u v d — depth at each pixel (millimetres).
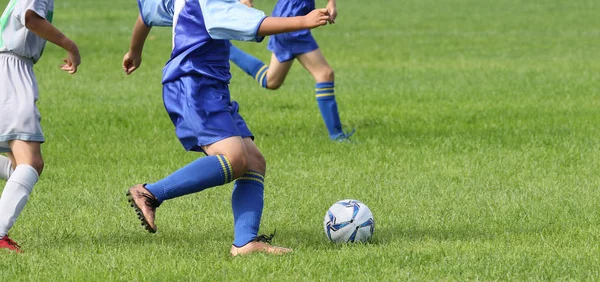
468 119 33625
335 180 22828
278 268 14531
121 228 18031
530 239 16766
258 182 15992
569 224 18250
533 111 35500
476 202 20359
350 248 16031
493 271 14375
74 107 36031
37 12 15445
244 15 14766
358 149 27297
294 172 23797
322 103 28984
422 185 22203
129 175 23578
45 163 25188
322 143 28375
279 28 14570
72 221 18422
